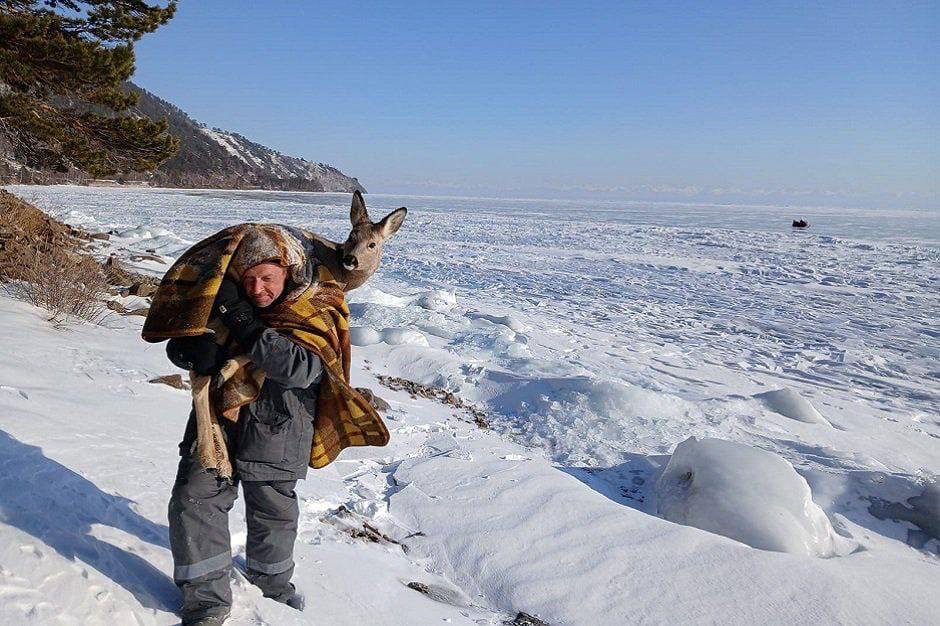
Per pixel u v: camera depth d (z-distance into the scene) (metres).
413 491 4.85
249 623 2.51
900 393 10.88
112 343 6.52
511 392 8.32
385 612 3.09
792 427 8.21
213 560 2.40
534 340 12.29
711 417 8.09
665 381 10.35
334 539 3.82
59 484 2.81
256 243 2.45
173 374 5.94
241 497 3.70
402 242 33.56
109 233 19.45
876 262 31.27
